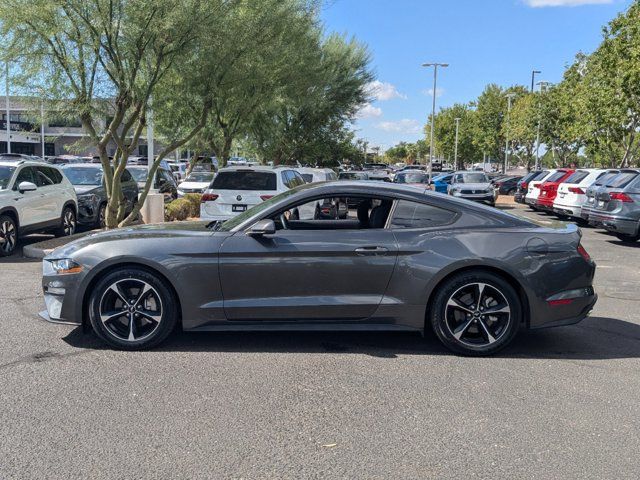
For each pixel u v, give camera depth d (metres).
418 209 5.34
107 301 5.19
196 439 3.59
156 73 11.21
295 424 3.82
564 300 5.20
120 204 12.20
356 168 46.06
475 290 5.20
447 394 4.36
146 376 4.62
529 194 22.31
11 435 3.60
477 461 3.38
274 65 16.64
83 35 10.26
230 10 12.06
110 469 3.23
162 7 10.23
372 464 3.33
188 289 5.11
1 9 9.58
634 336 6.02
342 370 4.84
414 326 5.22
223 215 11.65
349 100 32.03
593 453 3.50
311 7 17.91
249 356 5.15
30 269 9.23
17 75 10.46
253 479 3.15
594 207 14.20
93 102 11.04
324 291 5.16
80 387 4.37
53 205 12.08
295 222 5.75
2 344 5.36
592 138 27.83
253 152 28.02
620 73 23.11
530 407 4.16
